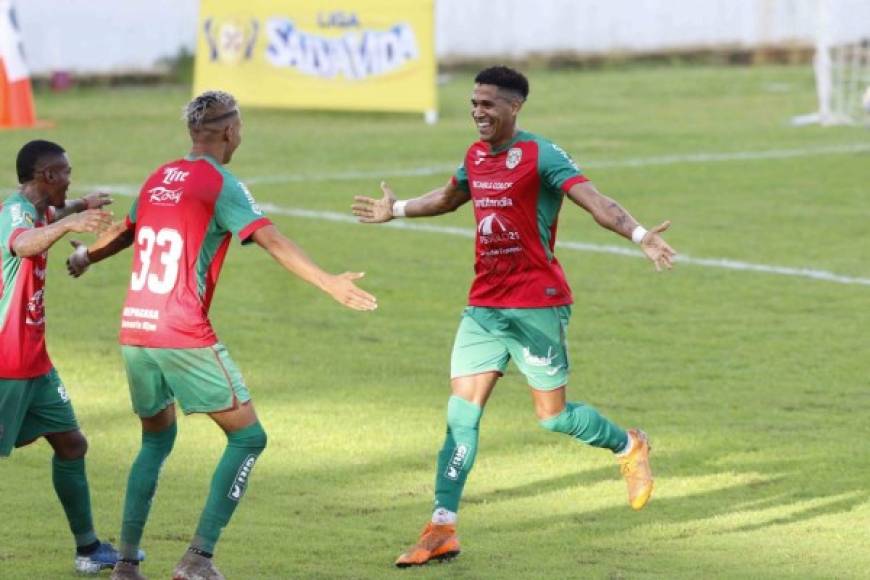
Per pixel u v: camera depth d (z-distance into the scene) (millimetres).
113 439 28547
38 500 24484
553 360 22000
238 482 19656
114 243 21125
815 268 46531
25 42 112312
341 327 38969
